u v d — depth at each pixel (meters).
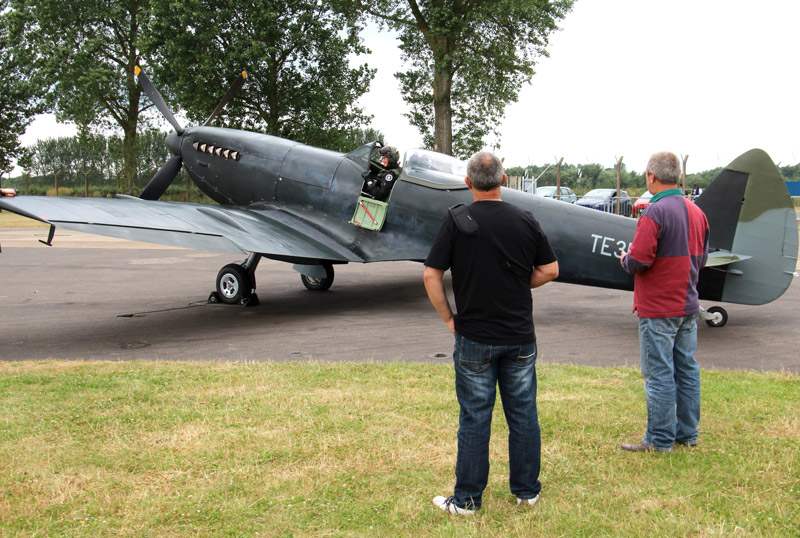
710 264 6.16
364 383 4.70
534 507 2.83
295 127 28.20
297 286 10.90
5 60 37.38
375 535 2.60
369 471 3.19
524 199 7.80
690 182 36.69
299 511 2.80
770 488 2.97
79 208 7.14
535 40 23.23
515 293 2.71
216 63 25.75
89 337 6.87
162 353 6.08
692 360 3.49
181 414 4.01
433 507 2.84
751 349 6.03
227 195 10.64
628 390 4.54
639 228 3.39
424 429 3.74
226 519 2.73
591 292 9.89
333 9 25.81
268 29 25.72
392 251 8.59
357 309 8.66
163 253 16.70
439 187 8.19
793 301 8.66
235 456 3.37
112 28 33.94
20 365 5.34
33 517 2.74
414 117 27.00
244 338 6.78
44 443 3.55
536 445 2.81
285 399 4.30
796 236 6.31
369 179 9.00
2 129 37.78
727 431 3.70
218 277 9.10
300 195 9.55
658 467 3.23
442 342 6.56
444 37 24.30
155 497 2.92
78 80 31.25
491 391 2.76
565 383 4.71
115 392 4.48
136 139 36.09
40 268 13.35
